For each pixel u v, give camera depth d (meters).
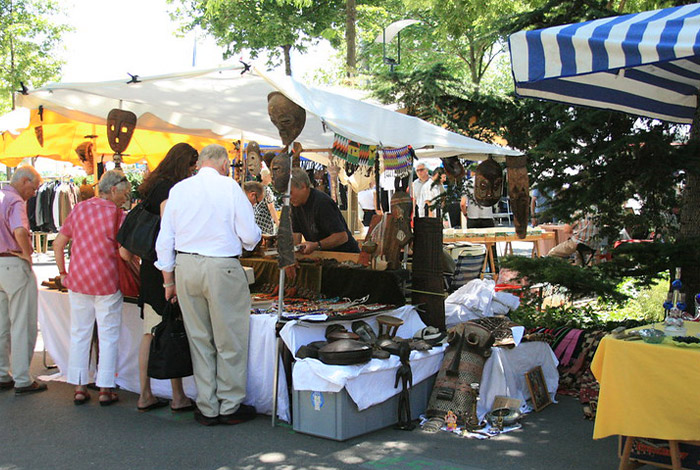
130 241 4.66
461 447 4.21
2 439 4.33
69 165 14.91
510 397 4.86
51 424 4.62
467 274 7.38
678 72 4.88
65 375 5.87
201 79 5.16
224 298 4.43
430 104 8.31
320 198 5.69
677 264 5.35
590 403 4.93
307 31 19.70
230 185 4.46
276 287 5.87
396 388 4.61
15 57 18.09
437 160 7.51
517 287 6.96
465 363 4.77
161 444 4.24
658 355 3.43
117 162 5.85
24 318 5.32
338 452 4.10
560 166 6.03
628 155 5.78
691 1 6.30
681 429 3.36
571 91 4.90
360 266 5.45
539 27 6.82
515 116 7.85
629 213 6.18
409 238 5.28
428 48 19.92
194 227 4.39
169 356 4.54
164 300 4.70
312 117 6.39
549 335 5.92
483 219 10.30
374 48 20.00
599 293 5.76
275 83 4.49
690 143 5.59
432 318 5.35
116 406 5.04
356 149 5.01
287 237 4.65
